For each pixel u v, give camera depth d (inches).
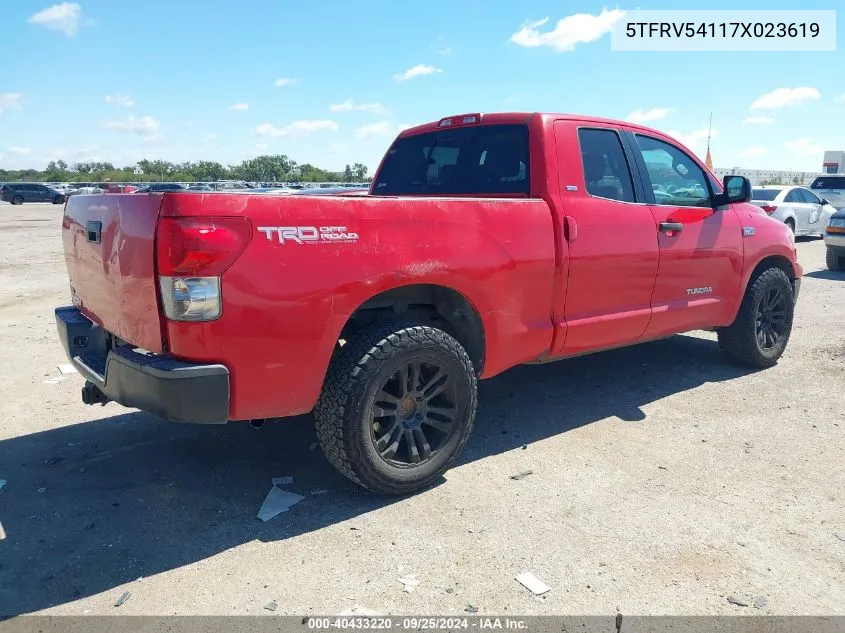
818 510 140.6
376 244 134.1
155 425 188.5
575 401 208.5
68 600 111.1
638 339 197.6
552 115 174.7
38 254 637.3
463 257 147.8
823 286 427.2
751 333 230.7
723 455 168.1
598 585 115.1
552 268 166.7
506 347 161.8
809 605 110.2
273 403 127.3
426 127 204.4
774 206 655.8
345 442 134.3
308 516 138.3
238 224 118.2
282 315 123.4
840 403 205.5
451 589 113.9
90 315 154.2
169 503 143.8
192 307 115.6
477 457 167.6
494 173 180.5
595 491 149.1
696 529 133.0
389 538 129.7
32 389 218.7
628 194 189.5
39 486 151.1
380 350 135.1
